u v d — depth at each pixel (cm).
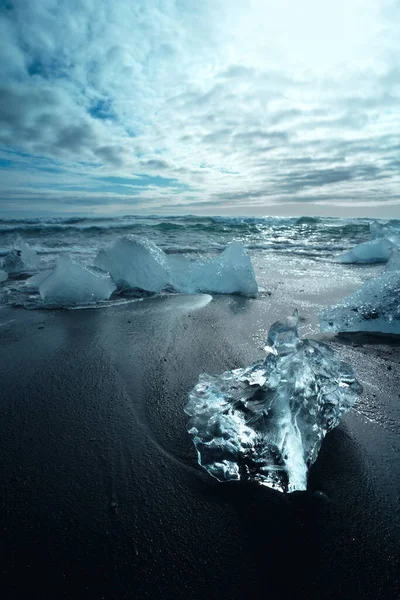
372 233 771
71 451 131
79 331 260
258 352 219
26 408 158
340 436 136
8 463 124
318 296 360
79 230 1052
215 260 406
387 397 164
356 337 246
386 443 133
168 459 127
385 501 108
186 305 332
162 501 109
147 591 84
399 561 90
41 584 85
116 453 130
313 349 148
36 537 97
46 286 342
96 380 184
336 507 106
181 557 92
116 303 341
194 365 201
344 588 84
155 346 229
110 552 93
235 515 104
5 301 347
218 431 133
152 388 176
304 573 87
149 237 917
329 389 142
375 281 289
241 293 375
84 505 108
